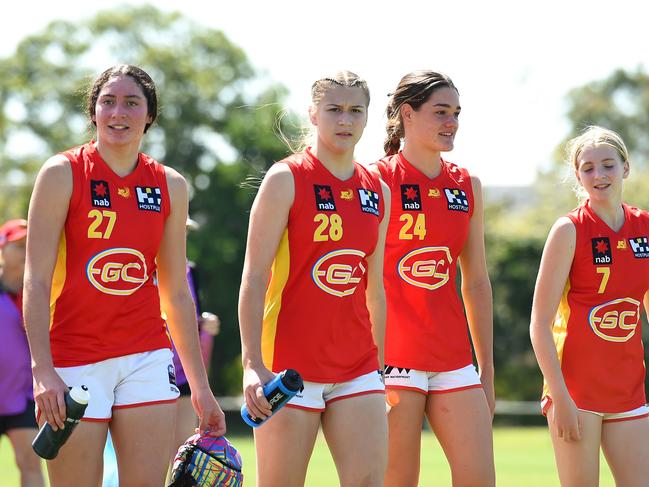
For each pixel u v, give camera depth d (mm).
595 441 25766
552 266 25750
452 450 25125
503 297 144875
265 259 22672
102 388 21453
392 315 25422
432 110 25344
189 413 30984
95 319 21516
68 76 169000
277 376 21250
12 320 30797
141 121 21828
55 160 21438
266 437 22531
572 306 26031
